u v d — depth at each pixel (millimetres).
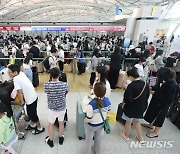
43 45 8094
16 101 2713
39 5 15859
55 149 2775
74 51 6867
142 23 11617
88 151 2428
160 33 18234
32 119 2959
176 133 3334
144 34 11750
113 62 4867
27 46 7066
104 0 15461
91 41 9727
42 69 6633
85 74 6559
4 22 13953
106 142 3000
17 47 7547
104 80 2795
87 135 2312
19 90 2609
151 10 11359
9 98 2637
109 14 24719
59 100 2506
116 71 4992
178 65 5008
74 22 14469
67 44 8586
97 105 2055
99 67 2854
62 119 2740
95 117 2121
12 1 14852
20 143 2877
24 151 2715
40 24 13758
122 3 15750
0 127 2150
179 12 15336
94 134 2449
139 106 2668
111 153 2760
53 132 3014
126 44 9492
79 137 2988
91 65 5078
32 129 3232
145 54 5164
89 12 26500
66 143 2912
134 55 6234
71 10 24922
